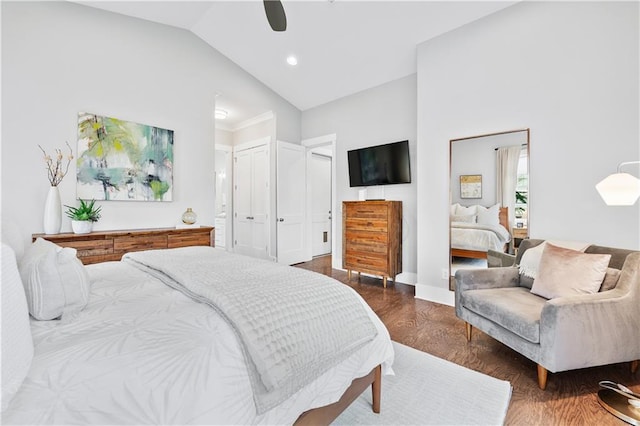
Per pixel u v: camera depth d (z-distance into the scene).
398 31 3.21
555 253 2.07
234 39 3.79
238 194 5.79
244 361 0.90
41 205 2.65
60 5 2.77
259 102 4.64
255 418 0.88
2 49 2.48
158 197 3.38
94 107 2.96
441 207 3.23
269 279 1.37
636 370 1.86
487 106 2.87
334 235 4.89
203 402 0.78
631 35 2.18
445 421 1.42
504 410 1.50
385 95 4.18
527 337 1.72
